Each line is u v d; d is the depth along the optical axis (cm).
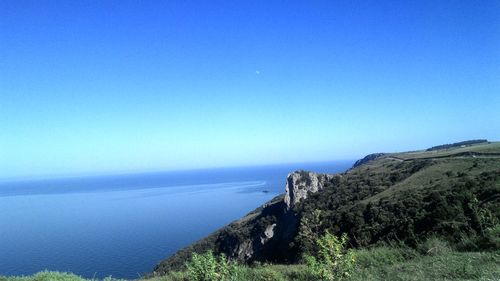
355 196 4422
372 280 911
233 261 1146
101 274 5709
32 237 11506
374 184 4603
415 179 3850
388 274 941
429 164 4416
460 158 4428
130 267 6625
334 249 994
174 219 16025
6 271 6281
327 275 965
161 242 10506
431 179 3556
